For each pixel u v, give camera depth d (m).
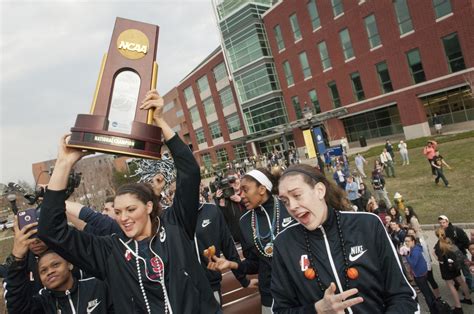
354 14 27.83
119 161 43.94
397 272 2.00
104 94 2.22
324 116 31.83
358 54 28.42
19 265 2.35
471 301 5.93
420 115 25.78
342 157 19.28
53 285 2.47
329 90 31.42
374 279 1.96
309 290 2.02
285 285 2.14
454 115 25.03
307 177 2.04
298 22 32.19
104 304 2.63
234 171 5.09
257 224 3.55
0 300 7.30
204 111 49.03
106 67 2.28
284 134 34.56
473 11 21.77
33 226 2.40
